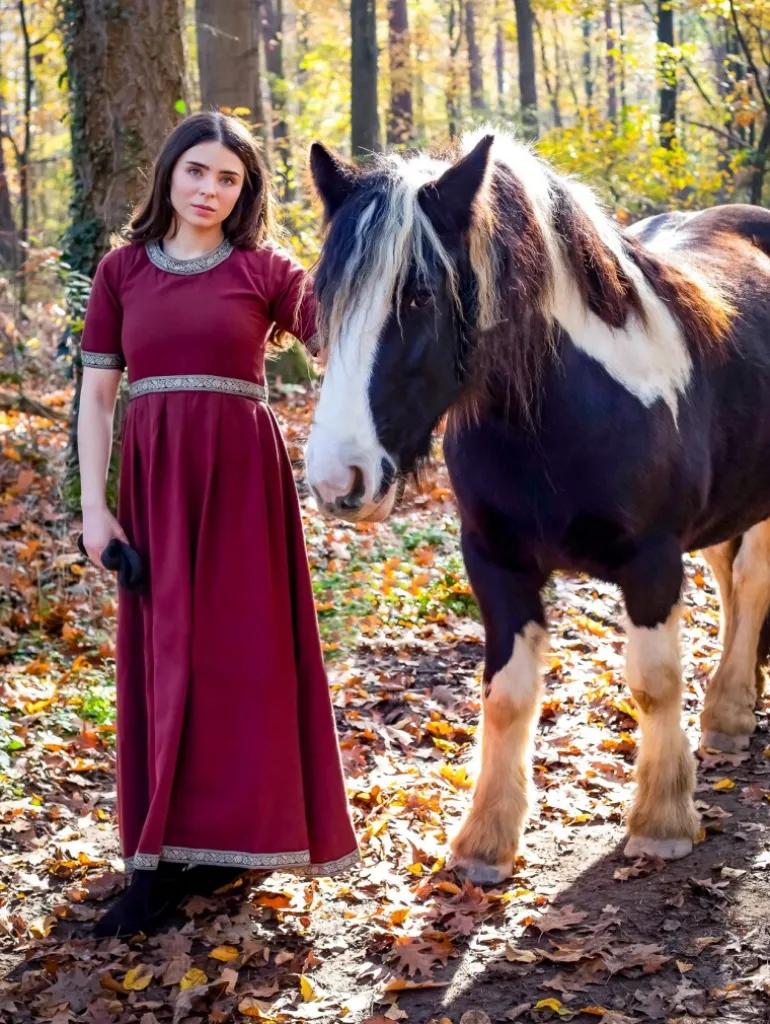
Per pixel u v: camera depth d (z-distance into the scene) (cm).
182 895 277
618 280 276
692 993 228
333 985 245
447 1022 227
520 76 1792
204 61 927
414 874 292
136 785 267
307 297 258
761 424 329
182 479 255
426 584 537
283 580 266
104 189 570
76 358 575
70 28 562
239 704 259
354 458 214
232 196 256
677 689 284
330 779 271
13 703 393
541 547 276
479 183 225
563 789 331
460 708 411
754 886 267
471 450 271
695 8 1150
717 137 1410
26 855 304
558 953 246
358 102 1316
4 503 573
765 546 360
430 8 2134
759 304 348
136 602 268
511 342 246
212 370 256
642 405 271
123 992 244
